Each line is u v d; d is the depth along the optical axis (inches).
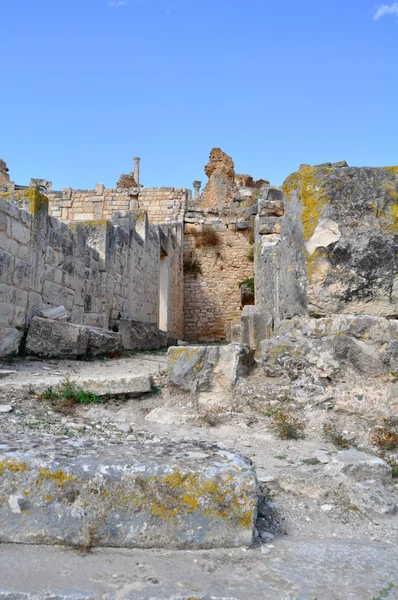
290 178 234.4
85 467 102.3
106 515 98.9
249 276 885.8
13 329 299.0
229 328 474.9
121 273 503.2
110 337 369.7
